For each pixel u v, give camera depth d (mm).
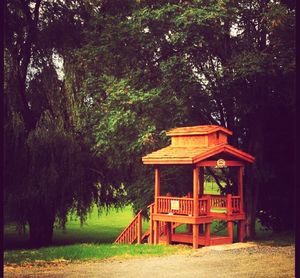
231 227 18125
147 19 18750
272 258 13805
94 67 21391
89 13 23969
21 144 21375
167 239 18375
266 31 18797
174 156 17047
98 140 20359
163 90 18438
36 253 15016
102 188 24297
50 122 22016
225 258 13984
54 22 23469
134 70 20516
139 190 21062
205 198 17281
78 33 23609
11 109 21672
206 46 18797
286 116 20922
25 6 22688
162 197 18156
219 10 17594
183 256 14578
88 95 21266
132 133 19062
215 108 20328
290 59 17375
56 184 21719
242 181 19594
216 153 17094
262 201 22172
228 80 17969
